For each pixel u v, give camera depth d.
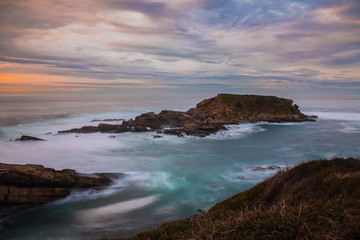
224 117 66.31
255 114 70.94
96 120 68.50
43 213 15.49
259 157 31.36
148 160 29.58
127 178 22.16
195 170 25.28
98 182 20.00
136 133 48.84
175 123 58.47
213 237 3.83
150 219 14.53
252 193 8.98
